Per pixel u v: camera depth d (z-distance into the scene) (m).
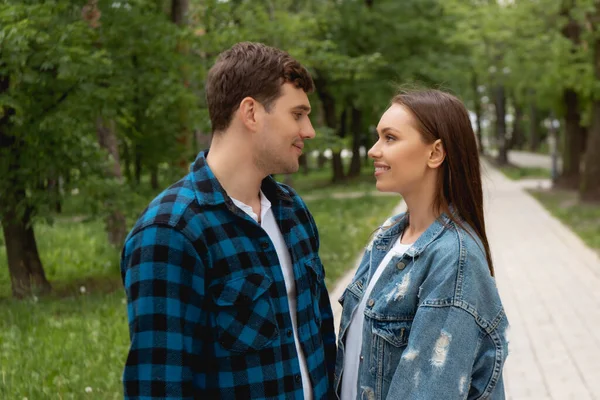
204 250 1.63
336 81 24.44
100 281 8.25
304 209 2.02
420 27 23.86
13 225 7.29
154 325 1.57
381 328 1.82
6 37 5.92
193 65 8.66
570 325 6.37
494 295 1.75
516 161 48.41
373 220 14.30
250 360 1.66
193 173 1.71
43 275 7.52
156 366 1.56
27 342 5.14
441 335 1.66
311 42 11.10
